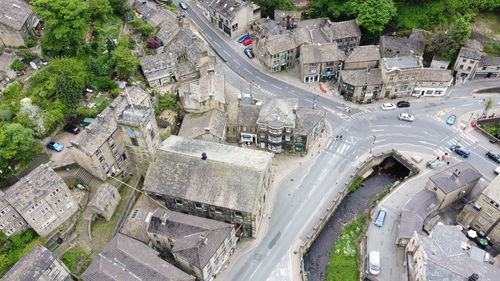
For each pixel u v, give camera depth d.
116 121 73.38
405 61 104.44
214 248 66.88
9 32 92.56
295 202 85.38
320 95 111.06
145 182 76.56
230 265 74.38
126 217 78.19
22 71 92.25
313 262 77.81
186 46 112.00
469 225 79.00
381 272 72.31
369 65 111.62
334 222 84.88
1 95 86.38
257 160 77.19
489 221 74.81
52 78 88.00
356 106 108.00
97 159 77.69
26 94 87.38
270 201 85.62
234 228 72.62
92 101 92.88
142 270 63.41
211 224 69.88
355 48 111.94
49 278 63.41
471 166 82.81
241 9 125.19
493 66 110.06
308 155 95.44
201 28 134.88
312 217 82.44
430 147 96.12
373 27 116.00
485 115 102.69
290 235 79.25
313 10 132.25
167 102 98.88
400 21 122.69
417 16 120.88
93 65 93.75
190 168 75.88
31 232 71.06
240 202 72.38
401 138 98.62
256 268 73.88
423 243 67.94
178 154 77.38
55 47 93.69
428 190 82.31
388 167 97.00
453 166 83.12
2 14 92.50
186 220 70.31
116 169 85.75
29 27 97.31
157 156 77.88
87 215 76.25
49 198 68.88
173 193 75.00
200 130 90.69
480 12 121.50
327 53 110.12
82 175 81.19
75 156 78.94
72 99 87.56
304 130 90.50
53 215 71.19
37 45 96.25
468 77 113.06
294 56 118.38
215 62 110.25
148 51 112.62
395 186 87.25
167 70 104.25
